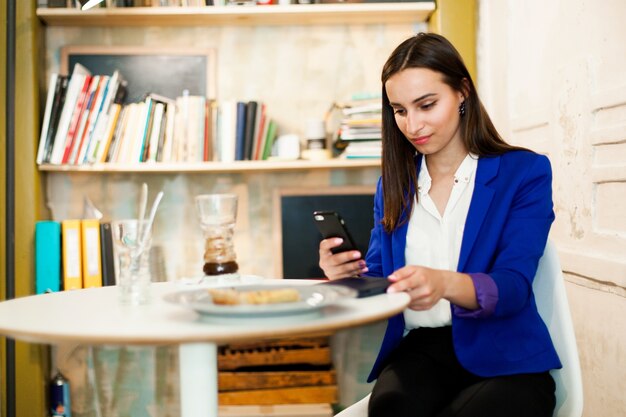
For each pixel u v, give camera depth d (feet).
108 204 9.46
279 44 9.66
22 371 8.74
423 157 5.08
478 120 4.85
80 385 9.34
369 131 8.89
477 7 9.39
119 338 2.89
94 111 8.69
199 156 8.80
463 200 4.80
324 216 4.47
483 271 4.47
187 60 9.46
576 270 6.68
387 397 4.15
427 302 3.80
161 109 8.79
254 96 9.62
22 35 8.70
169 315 3.50
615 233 5.86
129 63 9.39
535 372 4.22
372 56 9.71
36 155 8.77
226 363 8.89
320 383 8.91
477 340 4.34
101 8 8.80
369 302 3.57
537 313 4.44
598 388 6.33
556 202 7.13
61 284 8.62
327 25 9.69
